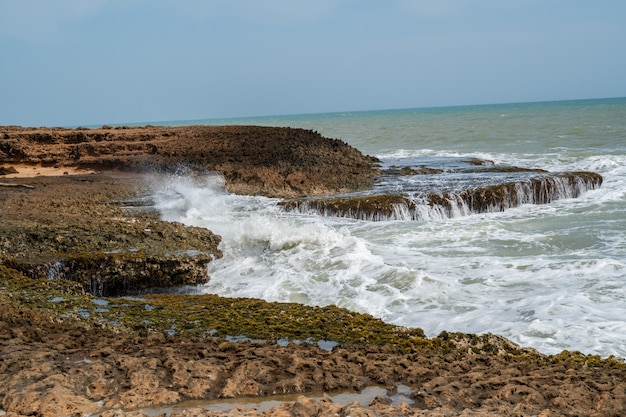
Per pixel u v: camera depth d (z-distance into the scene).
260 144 30.06
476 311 10.05
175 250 13.01
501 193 20.30
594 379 6.66
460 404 5.82
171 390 6.04
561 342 8.58
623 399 5.96
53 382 5.88
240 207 19.94
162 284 12.42
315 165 27.16
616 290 10.64
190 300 10.42
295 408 5.41
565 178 21.56
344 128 70.06
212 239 14.57
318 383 6.33
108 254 12.22
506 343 8.19
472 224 17.11
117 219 14.80
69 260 11.84
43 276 11.59
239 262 13.95
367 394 6.18
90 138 31.95
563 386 6.21
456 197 19.83
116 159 27.77
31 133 32.19
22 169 28.17
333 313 9.46
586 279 11.31
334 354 7.22
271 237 14.66
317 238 14.52
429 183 22.83
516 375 6.68
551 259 13.03
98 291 12.00
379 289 11.38
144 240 13.39
